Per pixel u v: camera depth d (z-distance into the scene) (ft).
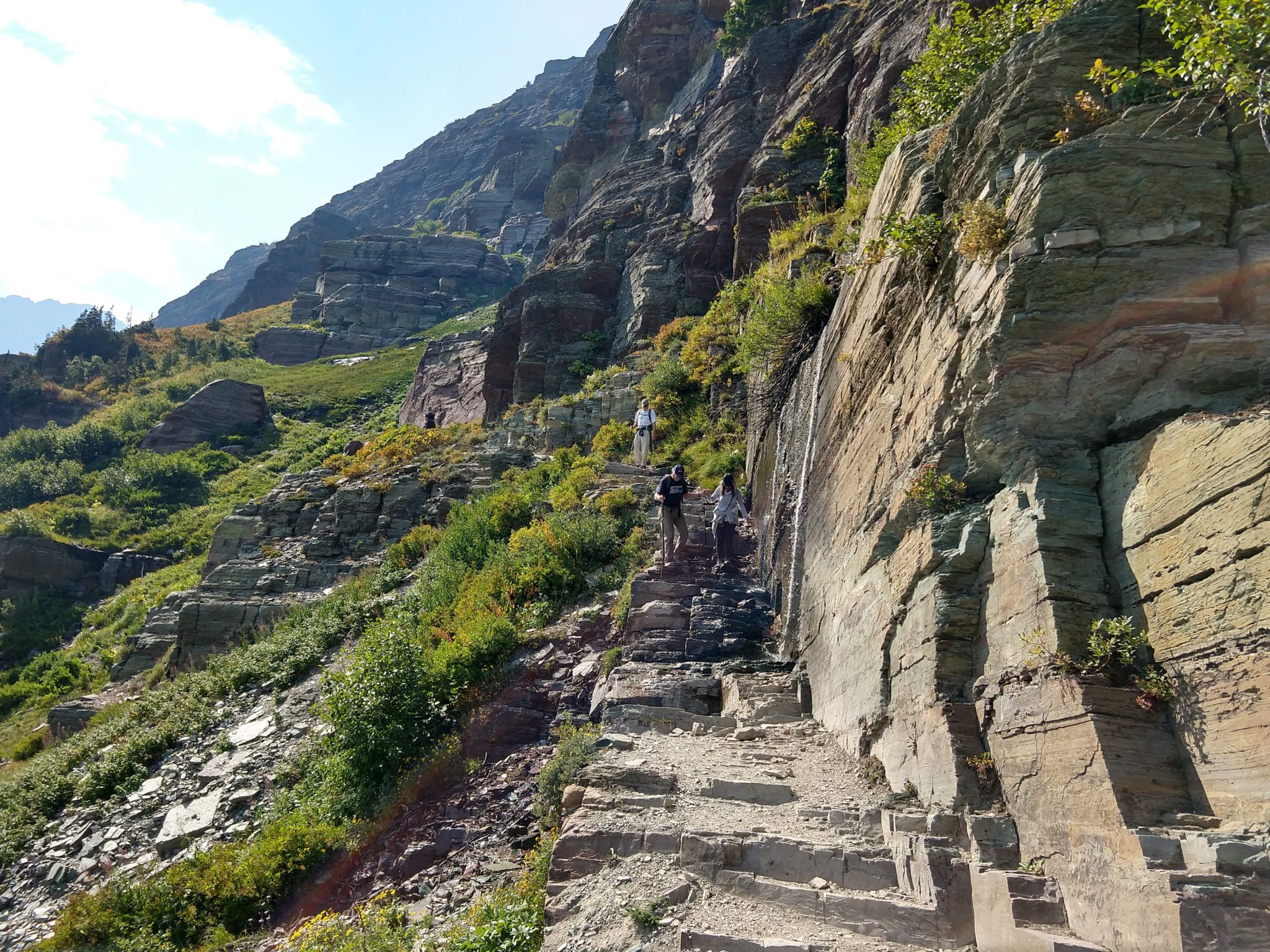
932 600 18.02
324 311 282.97
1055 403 16.72
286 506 84.28
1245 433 12.14
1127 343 15.89
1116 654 13.66
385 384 203.41
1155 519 13.89
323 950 22.43
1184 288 15.76
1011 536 16.29
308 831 31.12
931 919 14.51
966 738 16.33
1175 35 17.93
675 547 44.91
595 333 106.01
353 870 29.17
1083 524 15.26
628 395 77.82
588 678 35.94
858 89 78.59
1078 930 12.55
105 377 242.17
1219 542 12.27
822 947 14.23
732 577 41.75
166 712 54.49
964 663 17.35
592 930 15.87
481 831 27.58
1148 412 15.39
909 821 16.81
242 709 51.47
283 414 185.47
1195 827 11.46
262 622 69.46
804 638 31.35
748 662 32.65
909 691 19.13
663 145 130.41
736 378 66.64
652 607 38.34
